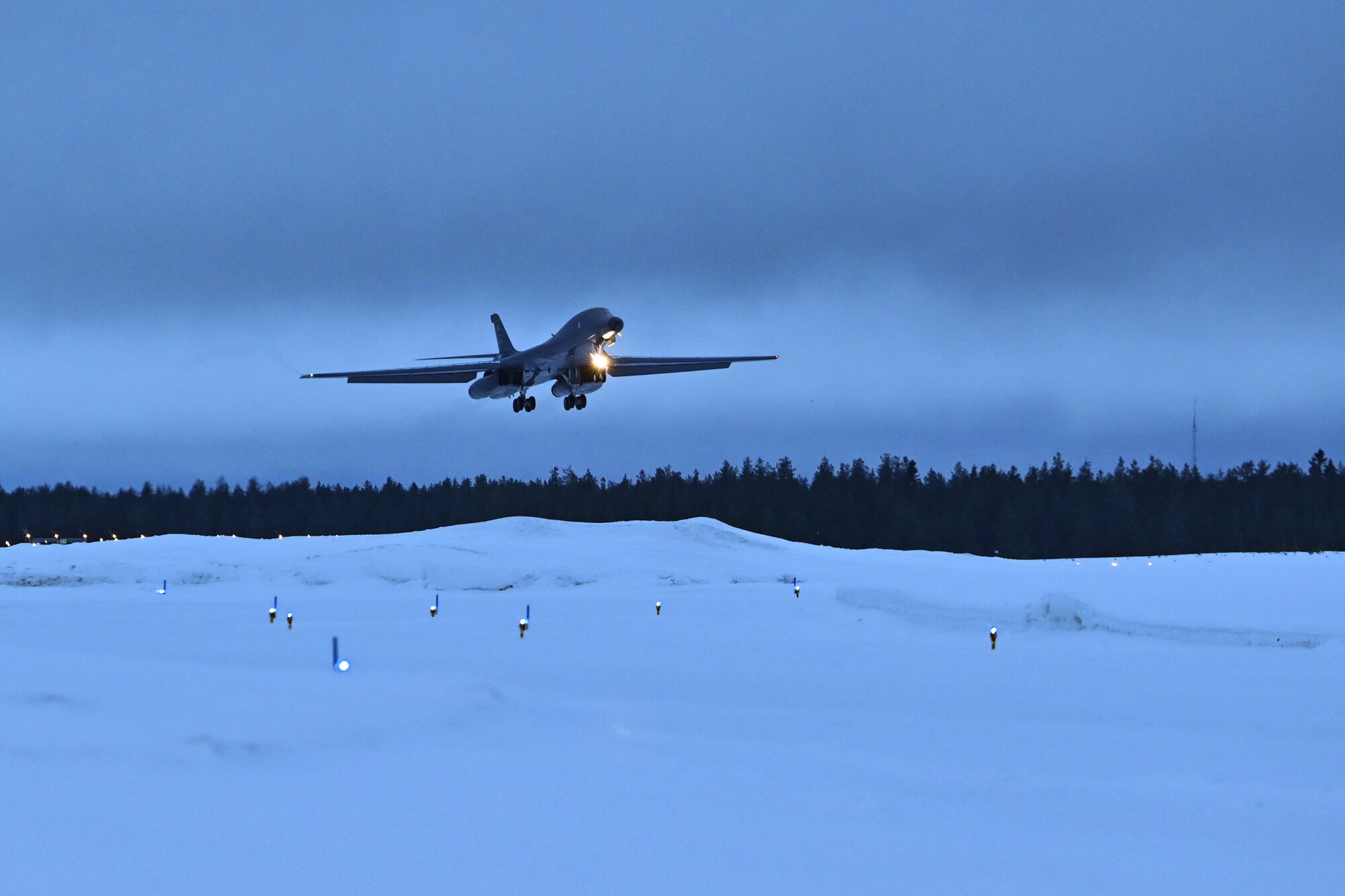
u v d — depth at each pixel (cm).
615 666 8444
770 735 5503
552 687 7125
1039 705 6569
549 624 12744
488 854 3553
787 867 3503
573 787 4344
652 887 3316
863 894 3300
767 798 4272
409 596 18725
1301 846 3809
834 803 4231
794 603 15450
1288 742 5450
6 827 3634
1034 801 4312
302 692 5588
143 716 4934
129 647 9650
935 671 8262
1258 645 9812
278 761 4506
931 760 5000
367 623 13138
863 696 6894
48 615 14588
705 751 5059
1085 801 4319
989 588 15500
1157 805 4281
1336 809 4238
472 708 5562
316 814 3884
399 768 4512
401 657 9006
